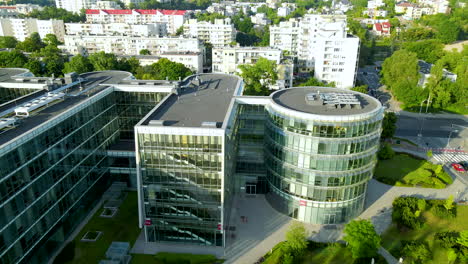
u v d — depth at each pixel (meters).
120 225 83.25
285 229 82.12
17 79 109.31
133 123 106.19
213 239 75.75
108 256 69.56
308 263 71.38
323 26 187.00
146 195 73.88
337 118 75.12
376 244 69.25
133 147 100.88
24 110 74.88
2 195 58.00
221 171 69.62
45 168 69.75
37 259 68.50
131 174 99.19
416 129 145.38
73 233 80.31
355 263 71.12
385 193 97.44
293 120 78.44
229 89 102.44
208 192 71.81
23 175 63.12
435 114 163.12
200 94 96.94
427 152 123.81
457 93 166.12
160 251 74.56
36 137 66.25
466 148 128.25
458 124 151.12
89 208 88.69
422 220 85.38
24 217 63.91
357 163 79.38
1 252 58.41
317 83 159.00
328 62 187.25
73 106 82.81
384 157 117.31
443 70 184.25
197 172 70.50
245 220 85.06
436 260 72.75
